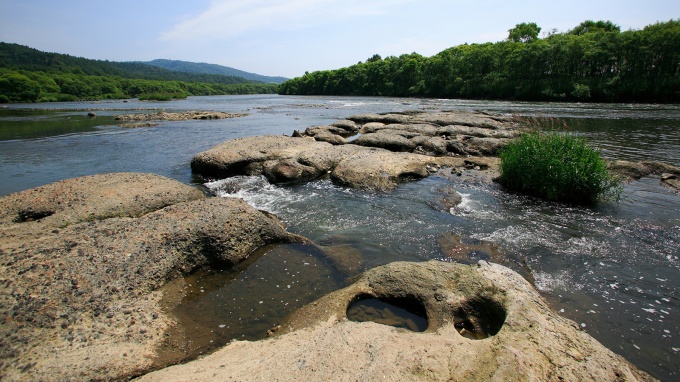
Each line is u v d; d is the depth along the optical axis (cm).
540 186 1082
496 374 367
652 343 479
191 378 386
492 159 1488
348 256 713
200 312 546
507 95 6278
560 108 4072
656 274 647
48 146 2048
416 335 455
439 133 2028
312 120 3322
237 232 713
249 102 7425
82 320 487
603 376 376
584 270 662
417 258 711
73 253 621
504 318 481
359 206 1016
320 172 1341
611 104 4741
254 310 553
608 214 930
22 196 943
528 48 6097
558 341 423
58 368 408
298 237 778
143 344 462
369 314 534
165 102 7975
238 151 1445
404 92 8756
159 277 595
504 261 691
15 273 563
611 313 540
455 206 1005
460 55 7925
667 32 4934
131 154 1809
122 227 716
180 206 814
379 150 1538
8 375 394
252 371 394
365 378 368
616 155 1562
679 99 4741
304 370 389
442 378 366
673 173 1261
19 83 8088
